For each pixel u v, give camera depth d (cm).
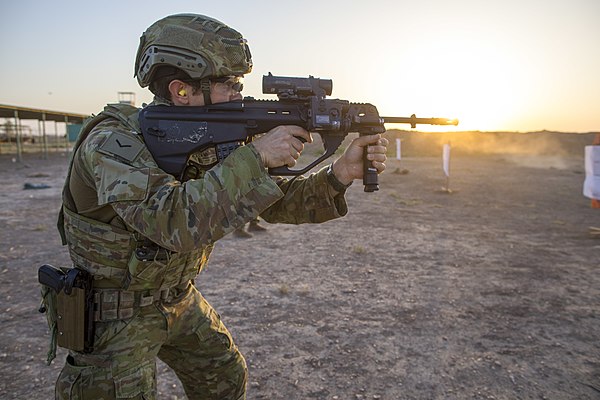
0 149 3922
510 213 1116
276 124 169
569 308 469
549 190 1662
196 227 139
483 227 922
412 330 414
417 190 1603
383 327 420
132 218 139
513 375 337
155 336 176
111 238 162
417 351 373
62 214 176
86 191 160
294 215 213
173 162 160
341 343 387
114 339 167
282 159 160
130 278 164
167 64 161
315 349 376
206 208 140
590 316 448
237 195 145
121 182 141
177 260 172
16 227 866
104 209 161
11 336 396
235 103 165
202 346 204
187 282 193
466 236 829
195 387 213
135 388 166
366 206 1214
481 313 455
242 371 216
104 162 145
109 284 168
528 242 784
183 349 205
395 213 1095
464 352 372
